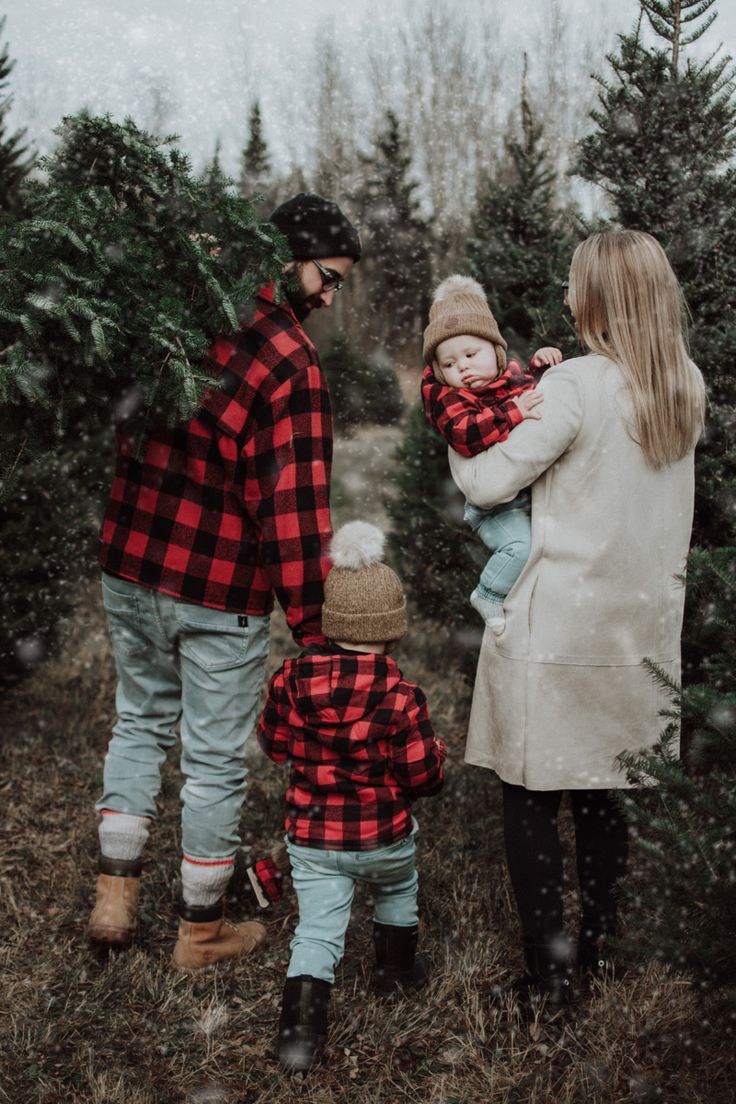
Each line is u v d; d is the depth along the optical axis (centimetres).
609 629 207
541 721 209
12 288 186
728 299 272
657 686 214
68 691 436
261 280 209
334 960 209
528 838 218
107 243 196
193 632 227
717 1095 187
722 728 183
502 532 216
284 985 219
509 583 213
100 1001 226
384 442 886
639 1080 193
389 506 506
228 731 233
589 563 205
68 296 186
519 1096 197
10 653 370
